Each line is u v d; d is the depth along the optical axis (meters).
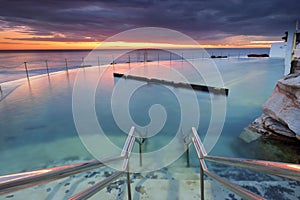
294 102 2.64
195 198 1.60
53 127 3.74
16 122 4.03
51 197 1.67
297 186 1.72
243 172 1.98
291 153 2.48
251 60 15.42
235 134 3.18
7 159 2.62
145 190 1.71
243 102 5.00
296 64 4.57
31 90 6.86
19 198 1.66
